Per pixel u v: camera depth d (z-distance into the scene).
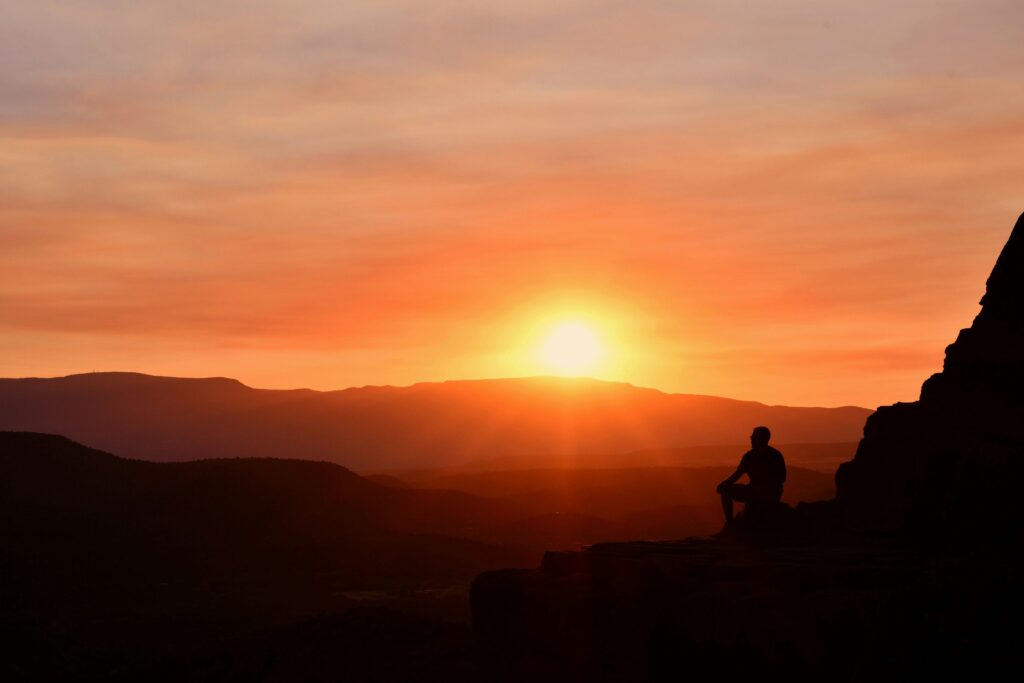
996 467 15.13
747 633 13.20
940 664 9.88
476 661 21.98
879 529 17.34
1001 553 11.97
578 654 14.98
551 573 16.84
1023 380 16.89
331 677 23.12
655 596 14.62
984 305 18.38
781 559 14.98
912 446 17.58
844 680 12.16
